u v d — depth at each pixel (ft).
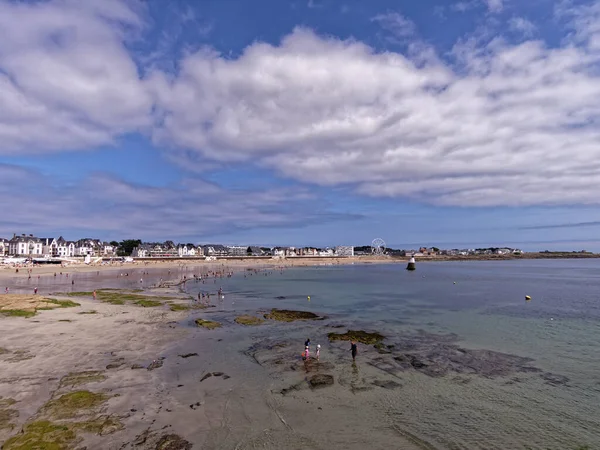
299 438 53.93
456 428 58.03
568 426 59.06
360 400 67.41
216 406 63.05
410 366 86.28
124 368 79.61
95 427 53.78
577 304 186.09
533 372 82.84
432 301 197.67
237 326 127.24
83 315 135.74
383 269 588.09
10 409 58.34
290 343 105.29
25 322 120.37
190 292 234.17
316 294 229.86
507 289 262.06
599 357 93.81
